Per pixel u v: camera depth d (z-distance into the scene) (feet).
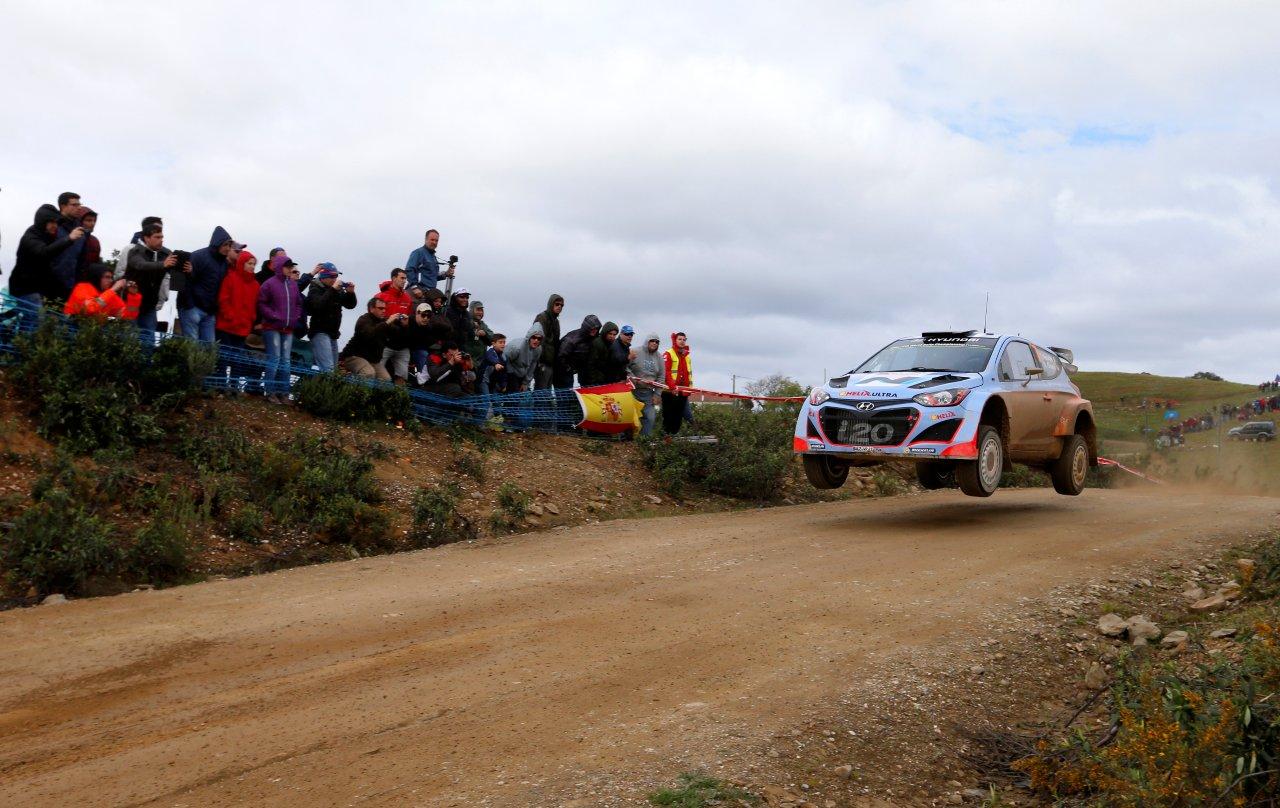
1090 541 34.01
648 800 13.24
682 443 48.70
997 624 22.99
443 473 39.09
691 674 18.66
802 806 13.73
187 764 14.29
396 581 26.40
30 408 31.07
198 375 35.29
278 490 32.63
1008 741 17.06
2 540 25.20
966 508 43.55
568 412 49.62
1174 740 13.34
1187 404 206.39
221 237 37.04
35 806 12.91
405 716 16.28
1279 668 14.37
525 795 13.30
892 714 17.34
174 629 21.36
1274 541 31.40
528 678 18.25
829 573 27.86
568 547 31.78
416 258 47.32
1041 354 41.65
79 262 34.76
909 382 35.65
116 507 28.71
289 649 20.02
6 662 18.99
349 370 42.14
